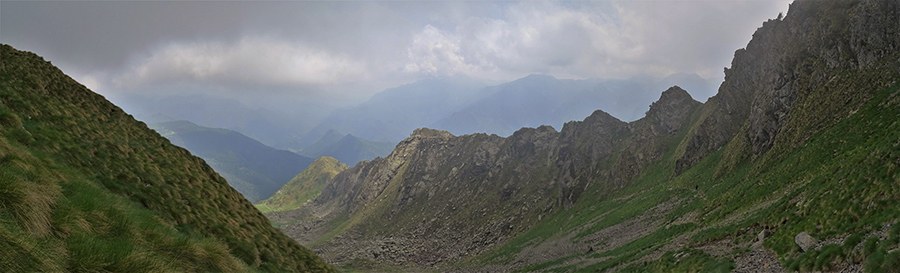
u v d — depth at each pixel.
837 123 74.31
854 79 83.00
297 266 36.31
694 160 132.38
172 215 26.77
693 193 101.31
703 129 136.75
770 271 29.94
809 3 117.38
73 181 17.50
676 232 71.31
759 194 64.06
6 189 10.44
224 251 20.05
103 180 25.19
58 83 44.94
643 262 58.03
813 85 94.62
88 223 13.27
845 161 45.81
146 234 16.09
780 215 41.41
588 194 177.12
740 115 131.88
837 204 31.86
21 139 23.00
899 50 79.62
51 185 13.84
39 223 10.82
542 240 151.38
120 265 11.56
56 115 33.50
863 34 89.56
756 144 98.06
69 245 11.04
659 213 99.62
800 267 26.94
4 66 39.06
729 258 37.62
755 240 40.06
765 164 84.25
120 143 35.34
